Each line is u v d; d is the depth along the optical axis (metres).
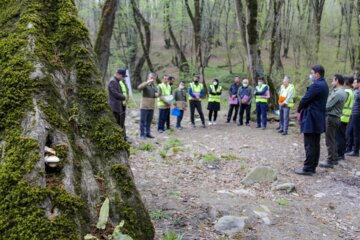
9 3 3.41
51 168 2.61
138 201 3.15
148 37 27.39
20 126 2.61
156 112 16.84
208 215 5.08
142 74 33.12
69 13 3.35
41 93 2.81
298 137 11.57
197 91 13.52
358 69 17.28
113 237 2.65
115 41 33.19
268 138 11.46
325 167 8.32
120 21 28.77
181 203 5.50
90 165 2.98
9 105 2.67
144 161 8.23
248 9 14.31
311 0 23.95
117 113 8.66
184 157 8.74
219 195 6.04
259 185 6.93
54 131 2.74
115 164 3.11
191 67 26.67
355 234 4.98
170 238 3.87
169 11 29.41
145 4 31.02
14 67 2.80
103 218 2.63
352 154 9.59
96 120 3.18
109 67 27.47
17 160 2.44
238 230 4.64
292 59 34.41
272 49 19.22
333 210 5.84
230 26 33.94
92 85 3.26
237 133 12.31
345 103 8.88
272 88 15.38
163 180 6.88
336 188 6.93
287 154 9.59
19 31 3.05
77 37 3.31
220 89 14.16
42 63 2.94
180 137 11.66
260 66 14.95
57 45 3.25
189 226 4.65
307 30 25.94
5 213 2.29
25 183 2.36
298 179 7.43
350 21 24.75
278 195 6.42
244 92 13.54
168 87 12.56
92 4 26.47
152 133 12.19
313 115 7.40
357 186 7.11
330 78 24.56
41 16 3.25
